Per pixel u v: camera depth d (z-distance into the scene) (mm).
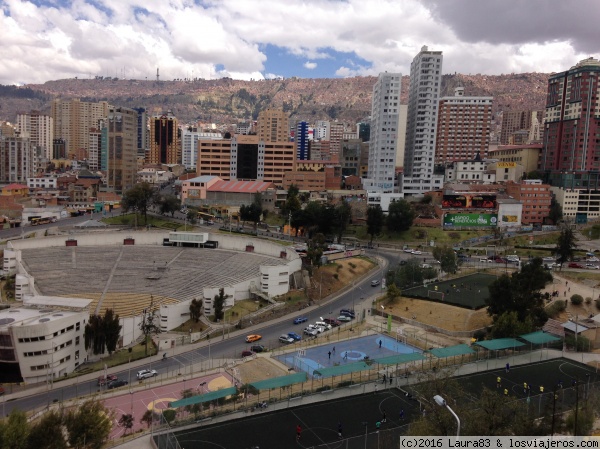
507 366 119312
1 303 162875
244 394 105375
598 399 89812
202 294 177625
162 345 145000
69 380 125438
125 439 90188
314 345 141750
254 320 163500
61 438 81188
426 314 162250
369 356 132750
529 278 146875
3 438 76500
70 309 143500
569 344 132875
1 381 126688
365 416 98688
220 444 87938
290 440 89688
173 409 99438
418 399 95500
